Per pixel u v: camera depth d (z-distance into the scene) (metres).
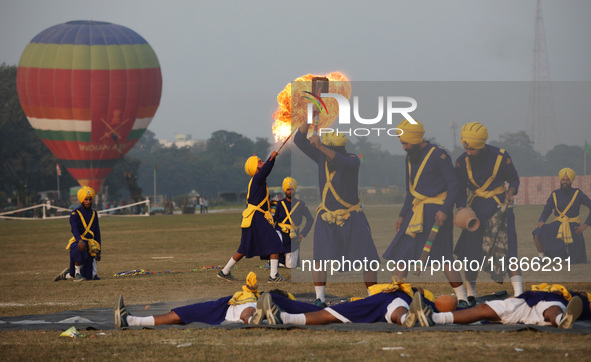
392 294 32.00
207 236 118.06
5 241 117.75
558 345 26.38
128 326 32.59
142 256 82.75
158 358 26.33
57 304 43.97
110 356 26.88
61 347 28.56
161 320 32.81
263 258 52.91
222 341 28.77
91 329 32.41
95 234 59.31
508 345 26.56
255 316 31.50
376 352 26.05
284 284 50.25
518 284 39.75
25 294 49.53
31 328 33.22
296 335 29.50
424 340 27.81
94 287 52.75
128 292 49.16
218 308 33.00
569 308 29.05
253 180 49.72
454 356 25.09
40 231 148.62
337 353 26.09
